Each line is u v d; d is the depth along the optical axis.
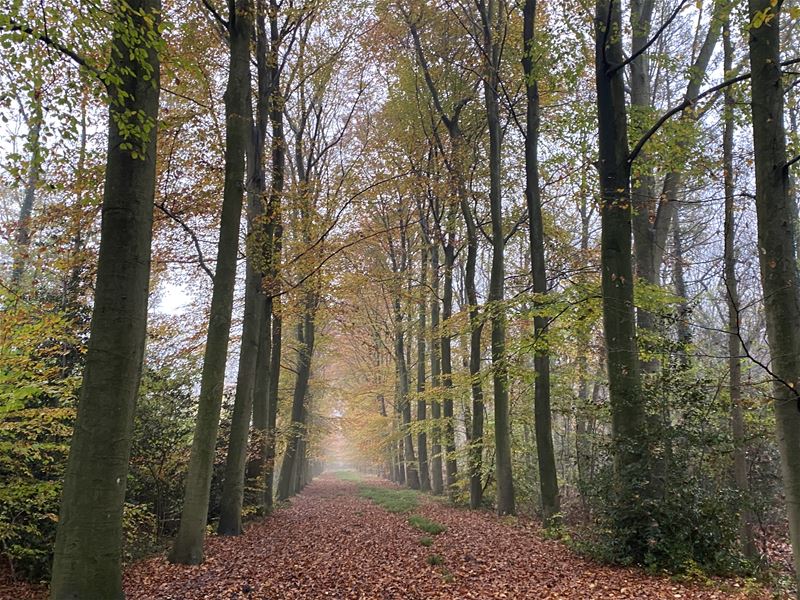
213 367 9.23
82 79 5.93
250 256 12.02
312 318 18.06
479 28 15.09
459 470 22.25
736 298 8.95
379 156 17.12
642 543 7.58
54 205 10.59
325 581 7.36
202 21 11.90
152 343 14.29
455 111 16.86
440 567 8.02
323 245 13.14
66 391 7.59
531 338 11.66
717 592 6.26
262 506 14.31
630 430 8.05
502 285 13.92
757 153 5.60
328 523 13.48
